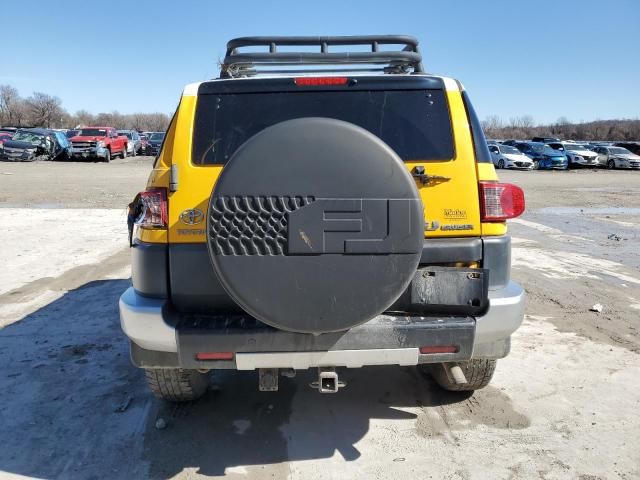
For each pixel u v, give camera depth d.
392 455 2.94
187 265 2.65
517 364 4.11
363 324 2.55
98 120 98.69
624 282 6.64
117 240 9.06
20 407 3.46
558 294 6.07
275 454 2.95
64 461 2.89
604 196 17.77
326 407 3.46
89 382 3.82
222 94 2.90
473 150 2.80
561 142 36.97
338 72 4.11
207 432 3.17
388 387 3.73
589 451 2.97
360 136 2.34
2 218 11.27
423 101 2.89
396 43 4.00
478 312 2.71
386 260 2.37
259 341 2.52
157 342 2.60
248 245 2.34
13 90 88.31
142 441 3.08
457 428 3.21
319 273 2.35
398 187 2.35
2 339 4.62
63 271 6.98
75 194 15.78
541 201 16.23
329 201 2.33
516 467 2.82
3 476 2.76
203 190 2.69
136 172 24.55
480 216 2.77
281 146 2.32
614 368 4.05
